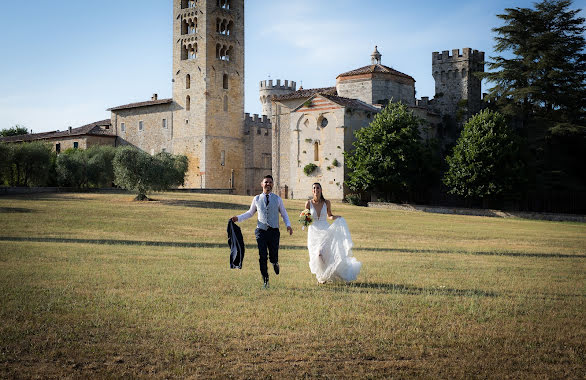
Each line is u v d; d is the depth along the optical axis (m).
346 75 83.38
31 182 68.56
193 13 100.19
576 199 65.81
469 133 66.31
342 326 9.65
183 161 75.06
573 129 66.38
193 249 22.70
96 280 13.54
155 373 7.44
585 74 72.81
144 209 44.72
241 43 104.69
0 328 9.01
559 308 11.33
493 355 8.34
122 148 52.88
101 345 8.42
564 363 8.08
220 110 100.69
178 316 10.07
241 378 7.34
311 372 7.56
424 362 8.01
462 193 66.31
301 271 16.41
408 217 51.22
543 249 25.66
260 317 10.14
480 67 93.38
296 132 78.75
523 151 66.94
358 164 69.19
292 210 49.94
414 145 68.62
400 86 83.06
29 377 7.18
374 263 18.55
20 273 14.23
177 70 102.50
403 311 10.82
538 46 73.00
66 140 108.75
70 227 31.08
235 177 103.50
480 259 20.56
